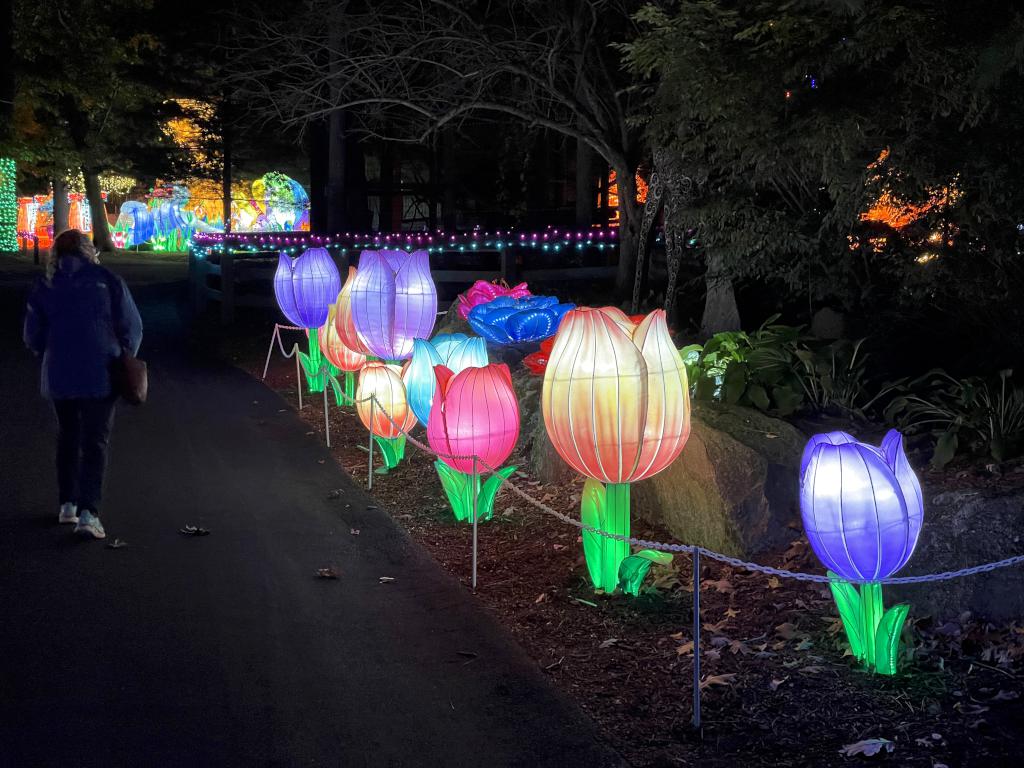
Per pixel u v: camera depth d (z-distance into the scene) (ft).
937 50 20.99
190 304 69.77
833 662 15.97
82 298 21.75
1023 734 13.58
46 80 105.29
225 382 43.14
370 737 13.97
